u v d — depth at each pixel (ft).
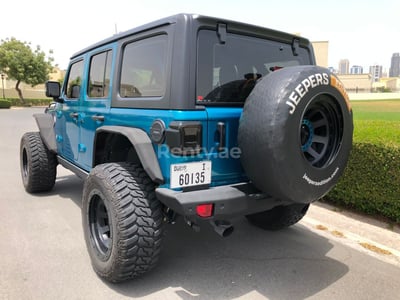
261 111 7.23
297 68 7.64
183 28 7.53
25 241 11.18
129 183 8.21
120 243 7.91
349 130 8.57
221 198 7.50
